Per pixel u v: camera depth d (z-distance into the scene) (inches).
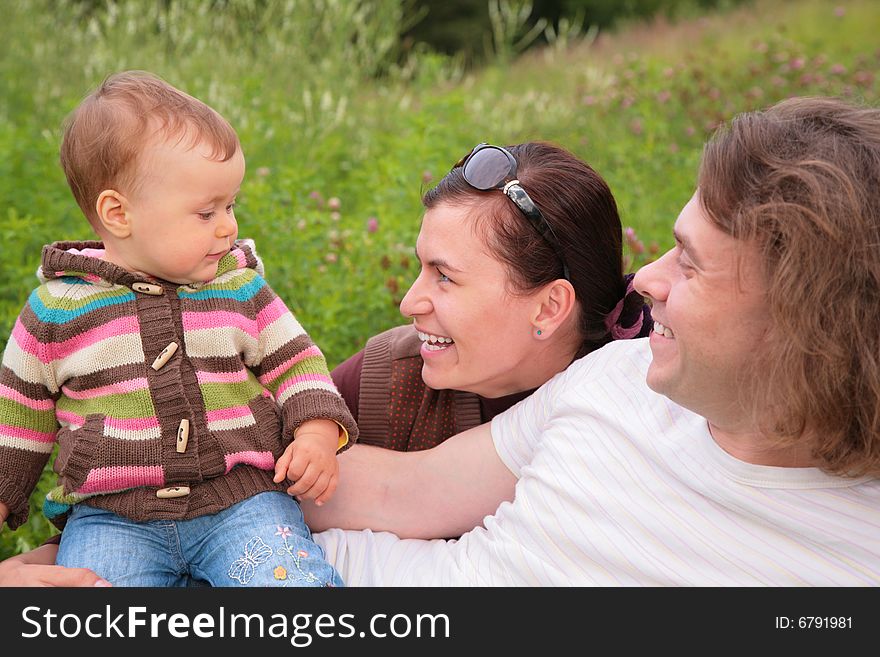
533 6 915.4
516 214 80.5
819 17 579.2
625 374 77.6
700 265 62.6
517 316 82.6
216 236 82.4
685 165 247.1
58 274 81.6
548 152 86.1
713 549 66.2
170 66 301.3
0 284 163.6
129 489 79.7
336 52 315.6
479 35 802.8
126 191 79.6
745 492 65.3
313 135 262.8
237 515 81.0
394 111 314.7
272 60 310.2
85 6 366.9
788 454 65.0
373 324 151.8
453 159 226.4
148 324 80.6
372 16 364.2
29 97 298.2
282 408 87.0
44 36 338.3
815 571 63.9
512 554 73.9
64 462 79.9
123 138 78.9
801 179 58.4
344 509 87.9
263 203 178.1
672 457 68.9
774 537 65.2
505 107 315.6
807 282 57.6
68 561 79.0
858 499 63.6
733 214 60.9
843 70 347.6
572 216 82.0
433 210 83.6
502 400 90.7
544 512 73.4
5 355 82.4
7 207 194.7
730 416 65.5
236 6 346.0
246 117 251.6
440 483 85.2
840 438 60.0
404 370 91.0
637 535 68.9
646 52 541.0
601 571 70.3
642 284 68.2
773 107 64.5
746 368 62.7
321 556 81.2
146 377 79.8
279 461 82.5
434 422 91.7
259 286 88.2
